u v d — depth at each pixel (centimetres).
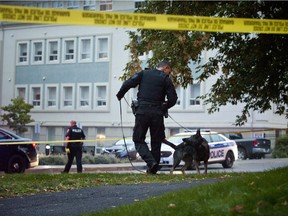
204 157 3284
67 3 11581
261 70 4172
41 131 12125
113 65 11262
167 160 5756
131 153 7612
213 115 10219
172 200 1750
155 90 2886
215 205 1537
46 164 7031
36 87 12269
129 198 2120
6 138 4625
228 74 4378
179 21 1877
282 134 9356
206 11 3622
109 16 1766
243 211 1443
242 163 7200
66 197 2208
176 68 3944
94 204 2039
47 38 12125
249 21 1994
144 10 3778
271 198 1520
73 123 4806
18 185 2536
